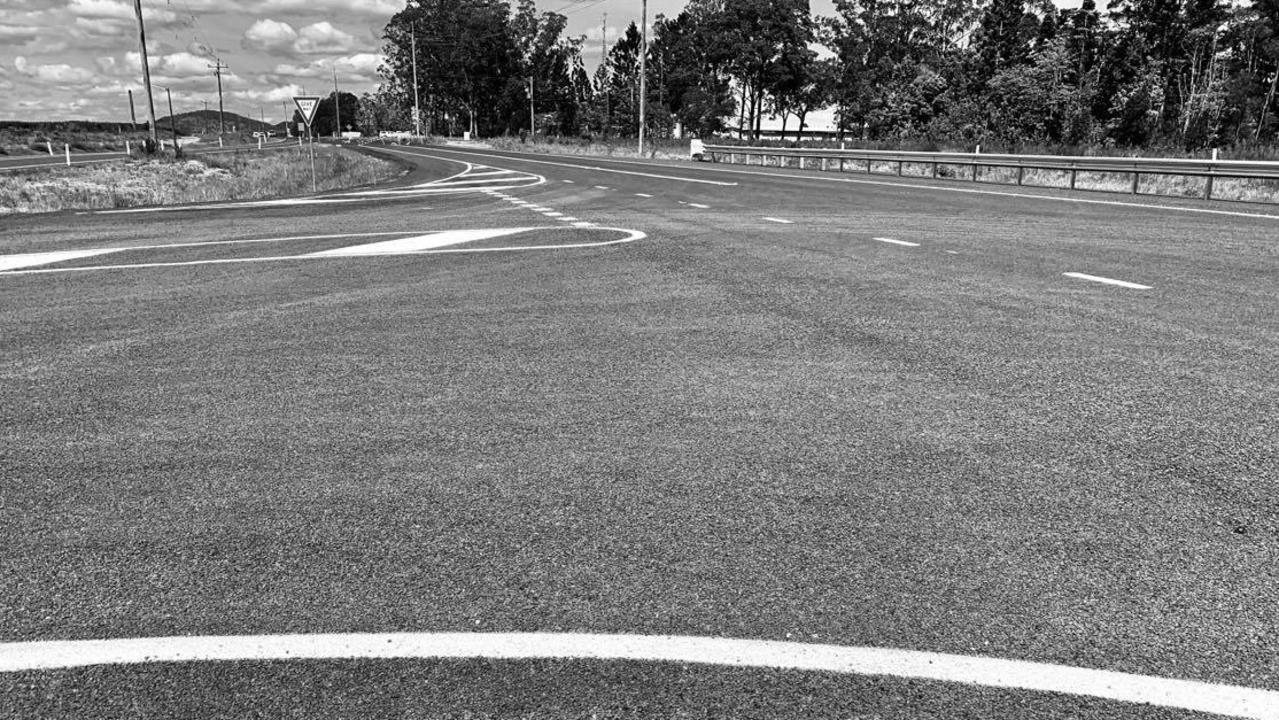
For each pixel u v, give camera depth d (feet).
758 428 13.70
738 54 311.68
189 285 27.61
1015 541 9.94
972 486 11.43
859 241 36.83
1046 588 8.95
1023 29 246.06
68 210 63.16
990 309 22.57
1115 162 71.87
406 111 475.31
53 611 8.72
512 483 11.68
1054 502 10.93
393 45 437.17
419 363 17.87
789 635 8.18
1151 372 16.63
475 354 18.52
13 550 9.98
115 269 31.35
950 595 8.85
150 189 101.45
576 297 24.68
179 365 17.93
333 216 53.16
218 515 10.81
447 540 10.11
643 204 59.00
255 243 38.93
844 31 297.74
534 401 15.21
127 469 12.30
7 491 11.57
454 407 14.94
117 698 7.38
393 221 48.78
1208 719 6.98
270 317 22.59
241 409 14.97
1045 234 39.24
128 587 9.16
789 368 17.11
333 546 9.98
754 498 11.12
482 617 8.53
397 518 10.68
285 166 148.25
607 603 8.77
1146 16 229.25
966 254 32.73
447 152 216.74
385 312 23.06
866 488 11.39
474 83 409.69
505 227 43.98
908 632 8.22
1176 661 7.75
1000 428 13.58
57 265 32.76
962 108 183.11
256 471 12.18
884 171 115.75
